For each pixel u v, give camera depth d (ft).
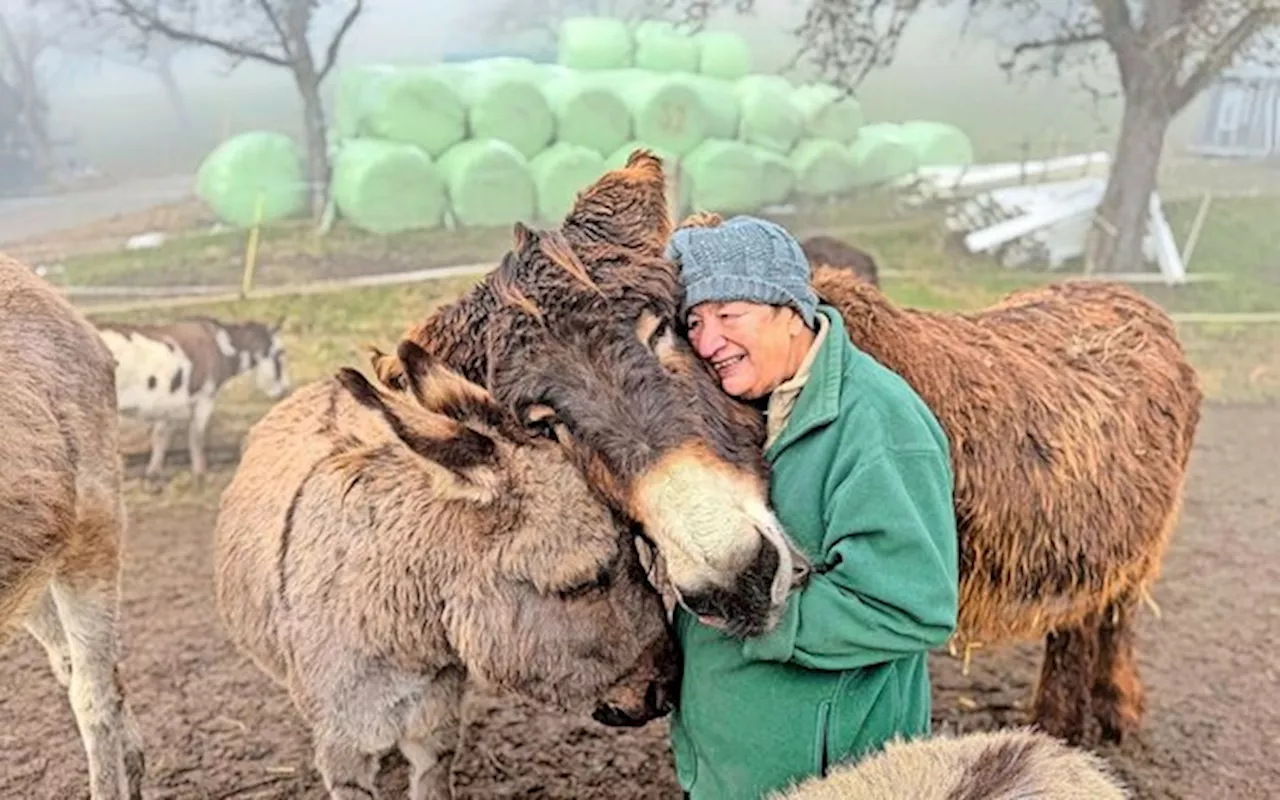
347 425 9.58
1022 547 9.62
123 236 26.96
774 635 6.65
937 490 6.75
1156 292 29.91
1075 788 6.68
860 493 6.56
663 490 6.44
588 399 6.71
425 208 27.76
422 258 27.78
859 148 30.86
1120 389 10.48
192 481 22.30
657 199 7.92
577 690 8.06
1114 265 30.14
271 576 9.22
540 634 7.97
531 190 28.45
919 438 6.77
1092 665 12.42
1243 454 23.58
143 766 11.16
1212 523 20.30
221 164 26.86
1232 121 30.71
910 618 6.59
